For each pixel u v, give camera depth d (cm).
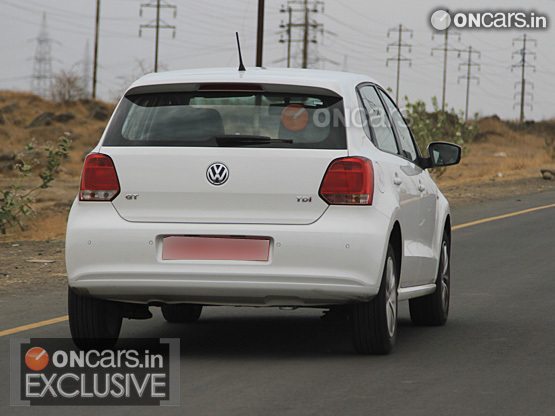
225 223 2386
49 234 6041
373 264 2391
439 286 3034
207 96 2462
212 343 2738
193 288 2391
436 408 2008
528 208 7419
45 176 6425
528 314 3253
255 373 2336
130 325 3039
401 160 2761
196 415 1955
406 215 2653
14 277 4109
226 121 2428
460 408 2009
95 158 2442
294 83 2453
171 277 2391
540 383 2241
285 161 2386
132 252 2400
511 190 9088
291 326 3027
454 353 2592
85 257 2420
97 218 2427
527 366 2428
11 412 1991
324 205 2388
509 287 3853
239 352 2605
